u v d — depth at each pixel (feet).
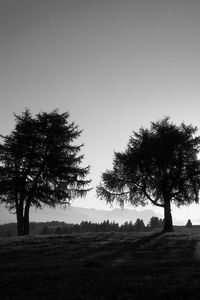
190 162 145.48
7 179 153.48
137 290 48.08
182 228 170.40
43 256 79.56
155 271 60.13
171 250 85.66
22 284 53.01
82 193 160.04
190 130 149.59
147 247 91.97
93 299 44.73
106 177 150.20
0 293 48.83
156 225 302.25
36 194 155.74
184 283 51.06
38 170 156.35
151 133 153.07
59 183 158.71
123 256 77.46
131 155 144.87
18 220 155.53
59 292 48.21
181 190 144.56
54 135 158.40
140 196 152.66
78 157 160.56
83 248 91.30
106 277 56.29
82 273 59.16
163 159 142.82
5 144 155.22
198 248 87.76
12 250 89.30
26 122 156.97
